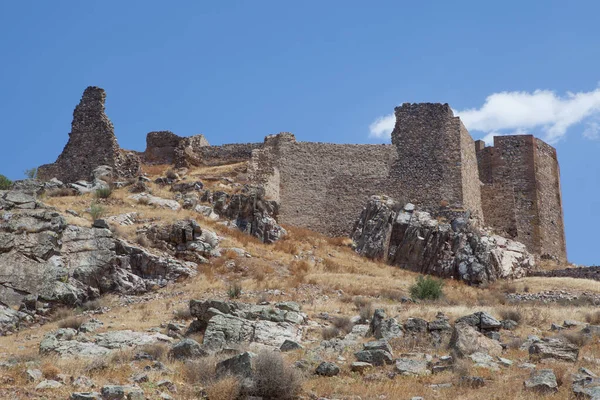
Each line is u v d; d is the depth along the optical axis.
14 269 42.69
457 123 67.50
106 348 28.69
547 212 71.81
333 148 68.25
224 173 66.94
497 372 23.36
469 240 60.00
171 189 63.56
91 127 69.25
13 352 29.89
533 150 72.00
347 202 66.62
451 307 35.94
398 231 61.44
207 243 50.62
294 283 46.38
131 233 49.94
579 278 57.72
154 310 38.75
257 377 20.89
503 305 43.03
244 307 32.00
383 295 43.97
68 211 51.38
